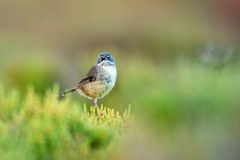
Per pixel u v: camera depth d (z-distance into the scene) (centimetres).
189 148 768
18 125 811
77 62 2823
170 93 771
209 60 1006
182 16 4453
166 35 3925
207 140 767
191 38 3900
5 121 849
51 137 755
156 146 777
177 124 767
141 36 3956
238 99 766
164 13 4522
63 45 3919
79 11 4509
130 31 4122
